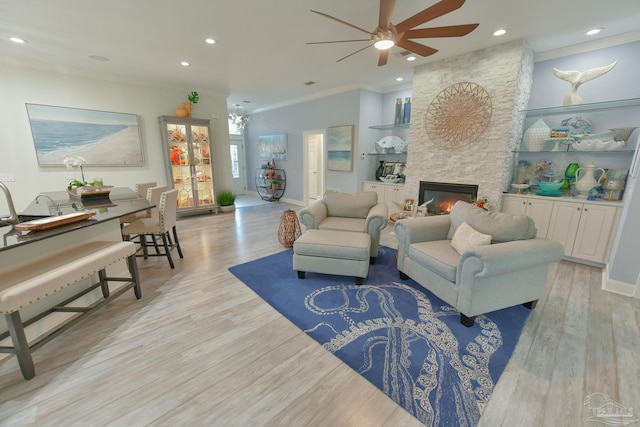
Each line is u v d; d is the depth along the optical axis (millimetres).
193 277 2969
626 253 2586
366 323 2160
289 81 5133
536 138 3598
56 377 1631
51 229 1922
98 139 4598
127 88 4812
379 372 1676
